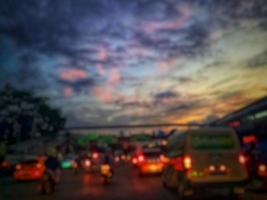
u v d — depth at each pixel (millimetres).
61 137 70688
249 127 15688
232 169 10883
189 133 11148
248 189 12688
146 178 21094
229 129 11367
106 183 18484
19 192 16812
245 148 15383
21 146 52531
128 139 98250
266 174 11992
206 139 11117
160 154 22172
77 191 15828
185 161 10883
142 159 22047
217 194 12375
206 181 10688
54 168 15953
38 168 24234
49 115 60625
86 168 31891
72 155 45469
